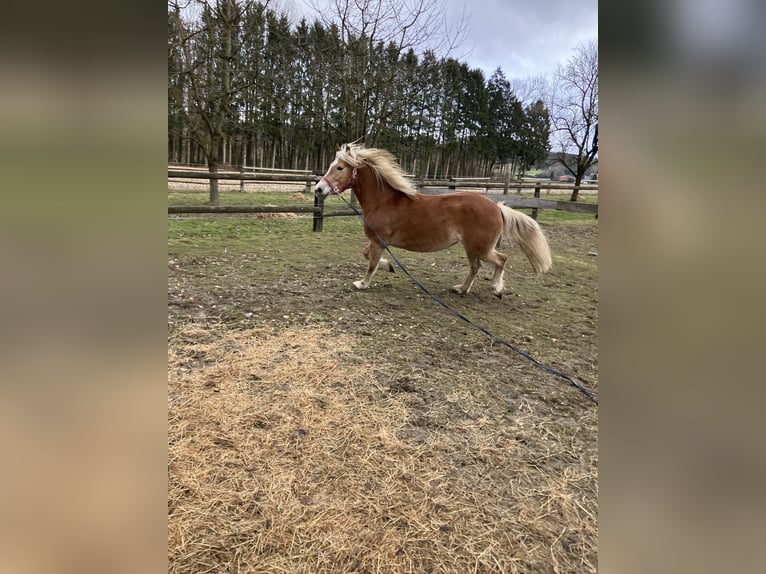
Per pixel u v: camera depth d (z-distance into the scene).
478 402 2.39
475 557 1.45
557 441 2.09
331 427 2.09
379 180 3.98
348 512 1.60
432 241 4.01
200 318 3.36
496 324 3.68
